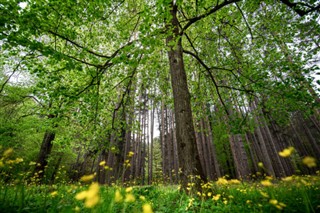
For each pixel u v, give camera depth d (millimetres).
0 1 2920
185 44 8742
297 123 25719
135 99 8398
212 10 5012
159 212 2748
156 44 3490
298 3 4910
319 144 24172
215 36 7562
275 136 20438
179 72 5234
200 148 16328
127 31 4969
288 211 2299
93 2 3873
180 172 4098
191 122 4570
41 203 2520
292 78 5012
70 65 3488
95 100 5285
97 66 4664
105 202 2119
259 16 6570
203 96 8148
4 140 8953
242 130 6309
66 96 4574
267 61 5590
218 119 7586
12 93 8758
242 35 7031
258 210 2393
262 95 6074
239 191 3988
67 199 3008
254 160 18969
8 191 3002
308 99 4805
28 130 9695
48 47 3215
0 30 2971
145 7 3172
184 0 5664
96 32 6148
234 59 7062
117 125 7438
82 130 6516
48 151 11125
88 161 22562
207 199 3281
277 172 15555
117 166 11672
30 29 3299
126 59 3414
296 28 5906
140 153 21719
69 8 3766
